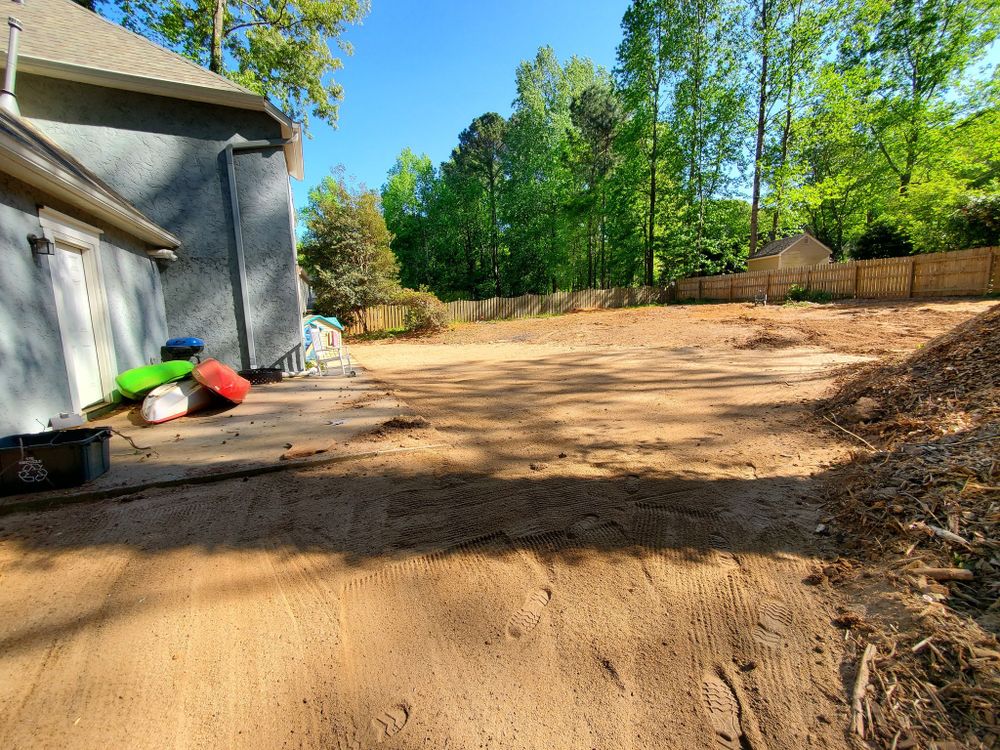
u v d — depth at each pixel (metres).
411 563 2.46
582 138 31.27
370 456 3.99
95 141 6.90
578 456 3.91
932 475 2.48
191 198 7.43
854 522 2.44
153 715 1.61
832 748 1.39
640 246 30.33
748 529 2.60
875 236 20.25
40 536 2.78
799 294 19.30
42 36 6.99
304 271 20.36
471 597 2.19
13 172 4.16
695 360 8.61
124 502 3.21
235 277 7.73
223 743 1.51
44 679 1.77
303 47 17.27
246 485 3.47
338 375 8.49
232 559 2.53
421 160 47.25
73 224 5.28
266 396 6.58
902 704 1.47
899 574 1.97
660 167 28.05
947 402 3.42
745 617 1.95
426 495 3.24
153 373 6.08
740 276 23.55
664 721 1.53
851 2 21.67
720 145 27.11
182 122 7.28
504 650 1.87
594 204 31.64
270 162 7.69
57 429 4.70
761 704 1.56
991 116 19.89
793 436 4.05
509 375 8.19
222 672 1.79
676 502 2.97
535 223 35.47
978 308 11.84
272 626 2.03
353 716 1.60
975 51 21.31
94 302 5.80
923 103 22.23
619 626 1.96
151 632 2.00
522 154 35.31
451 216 40.03
